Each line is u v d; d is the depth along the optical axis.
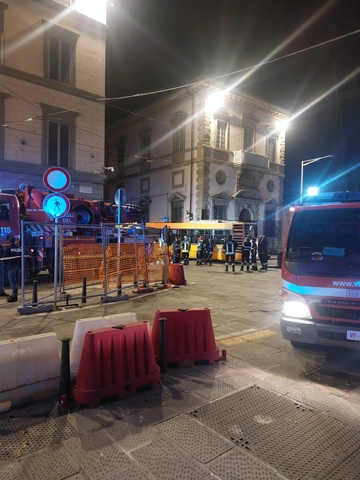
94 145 20.98
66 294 8.19
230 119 29.91
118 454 2.79
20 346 3.60
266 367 4.68
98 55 20.92
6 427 3.16
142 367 3.90
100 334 3.64
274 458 2.77
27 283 11.22
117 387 3.66
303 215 5.16
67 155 20.11
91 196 21.08
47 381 3.73
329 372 4.55
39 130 18.89
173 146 30.42
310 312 4.61
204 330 4.78
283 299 4.96
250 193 31.38
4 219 10.77
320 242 4.92
